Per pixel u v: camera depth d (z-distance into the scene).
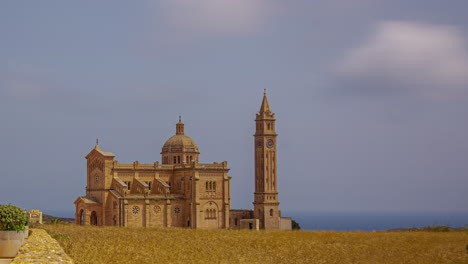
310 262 118.06
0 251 75.81
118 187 185.50
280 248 133.25
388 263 118.75
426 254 129.38
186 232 157.38
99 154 189.12
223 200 199.00
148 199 187.00
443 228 197.12
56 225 159.25
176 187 199.88
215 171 197.62
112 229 154.12
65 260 67.50
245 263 111.50
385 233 167.88
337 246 139.25
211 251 122.19
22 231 77.44
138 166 194.75
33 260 65.12
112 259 100.44
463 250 134.62
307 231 175.00
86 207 184.88
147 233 147.38
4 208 77.00
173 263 103.69
